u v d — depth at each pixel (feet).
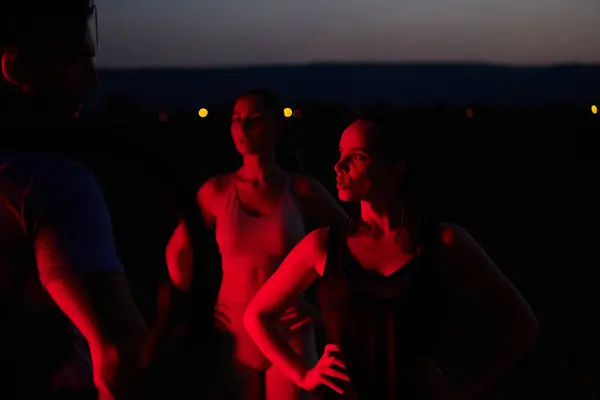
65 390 4.27
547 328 21.44
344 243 8.41
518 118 84.43
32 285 4.22
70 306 4.13
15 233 4.16
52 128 3.65
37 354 4.19
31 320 4.20
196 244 3.73
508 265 29.68
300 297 11.71
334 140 72.79
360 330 8.21
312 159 61.87
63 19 4.32
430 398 8.20
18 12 4.23
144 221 36.96
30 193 4.14
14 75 4.31
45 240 4.15
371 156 8.20
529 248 32.78
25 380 4.16
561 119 81.20
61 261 4.12
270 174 12.53
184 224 3.72
